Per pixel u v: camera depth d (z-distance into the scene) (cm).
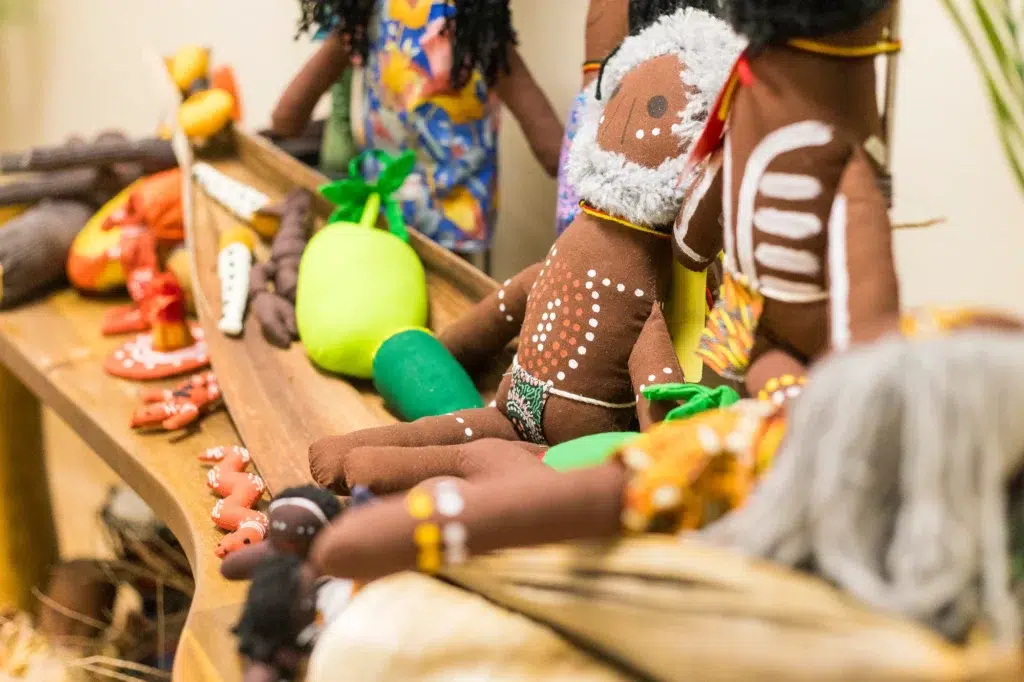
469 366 84
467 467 60
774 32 49
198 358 93
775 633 35
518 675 41
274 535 52
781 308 52
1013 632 33
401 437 68
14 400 111
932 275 86
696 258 61
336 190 94
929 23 80
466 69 94
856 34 49
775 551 36
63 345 98
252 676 49
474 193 100
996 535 33
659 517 41
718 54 62
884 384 34
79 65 161
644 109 64
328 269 86
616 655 40
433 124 97
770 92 51
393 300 83
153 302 95
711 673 36
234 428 83
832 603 34
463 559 41
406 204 101
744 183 52
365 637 42
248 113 145
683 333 68
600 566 39
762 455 41
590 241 68
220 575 61
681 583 37
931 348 34
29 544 117
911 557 34
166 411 81
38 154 111
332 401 82
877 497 35
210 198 110
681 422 44
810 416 35
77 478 162
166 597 107
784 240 51
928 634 33
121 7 152
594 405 67
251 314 94
